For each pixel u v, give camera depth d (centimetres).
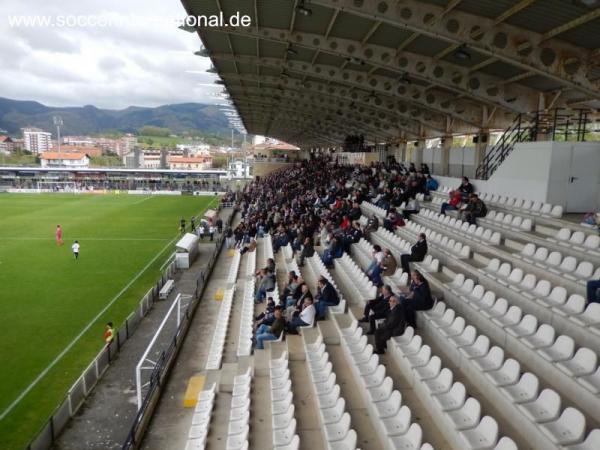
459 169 2756
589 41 1297
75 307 2002
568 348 742
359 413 825
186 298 2050
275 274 1775
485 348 830
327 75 2311
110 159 18750
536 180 1591
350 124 4431
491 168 2152
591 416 642
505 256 1254
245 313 1539
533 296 970
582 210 1545
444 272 1302
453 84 1880
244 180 10050
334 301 1284
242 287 1958
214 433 938
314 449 776
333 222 2191
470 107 2428
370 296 1302
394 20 1286
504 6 1202
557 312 879
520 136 1883
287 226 2498
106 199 7100
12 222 4522
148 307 1895
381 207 2259
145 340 1578
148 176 11575
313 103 3338
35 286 2314
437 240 1567
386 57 1827
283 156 11200
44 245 3388
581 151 1520
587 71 1352
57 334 1697
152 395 1145
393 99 2802
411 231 1803
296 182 4747
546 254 1155
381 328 992
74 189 8712
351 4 1280
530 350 791
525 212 1541
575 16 1166
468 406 687
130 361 1413
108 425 1079
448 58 1798
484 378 755
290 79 2794
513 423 668
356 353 1003
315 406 916
